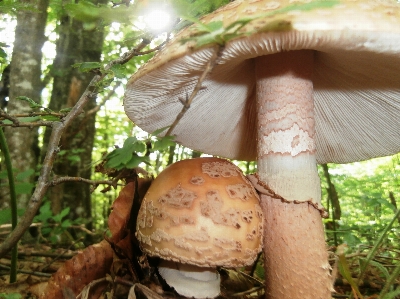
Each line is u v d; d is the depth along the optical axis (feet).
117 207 0.40
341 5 0.26
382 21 0.26
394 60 0.31
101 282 0.39
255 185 0.37
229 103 0.49
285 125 0.36
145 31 0.34
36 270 0.63
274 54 0.37
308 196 0.35
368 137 0.54
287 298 0.35
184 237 0.32
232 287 0.47
